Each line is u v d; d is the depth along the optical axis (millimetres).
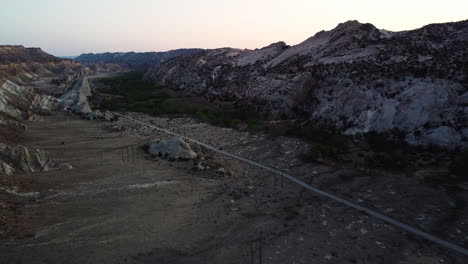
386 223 21109
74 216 22359
